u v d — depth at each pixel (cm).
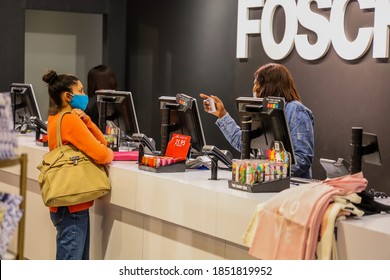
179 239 410
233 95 738
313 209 308
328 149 628
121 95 507
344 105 609
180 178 409
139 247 444
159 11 851
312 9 635
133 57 902
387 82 567
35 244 547
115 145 507
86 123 452
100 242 483
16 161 250
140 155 449
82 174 433
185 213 389
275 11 673
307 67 643
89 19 959
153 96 864
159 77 853
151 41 866
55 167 431
